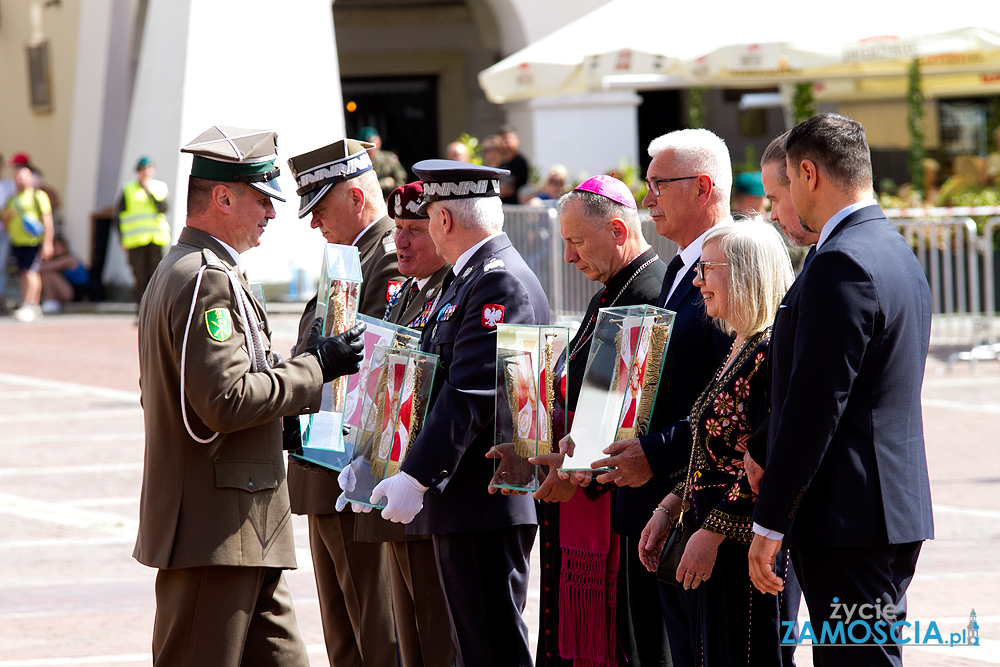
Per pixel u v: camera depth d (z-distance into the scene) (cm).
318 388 1119
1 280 5878
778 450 904
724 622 1026
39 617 1698
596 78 3519
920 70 4016
